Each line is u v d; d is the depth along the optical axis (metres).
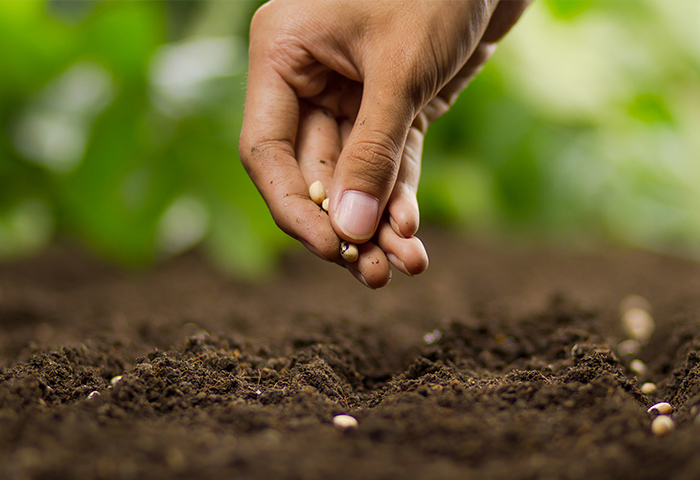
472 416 0.45
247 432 0.45
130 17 0.88
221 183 0.94
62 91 0.95
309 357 0.54
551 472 0.42
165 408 0.47
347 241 0.49
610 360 0.51
